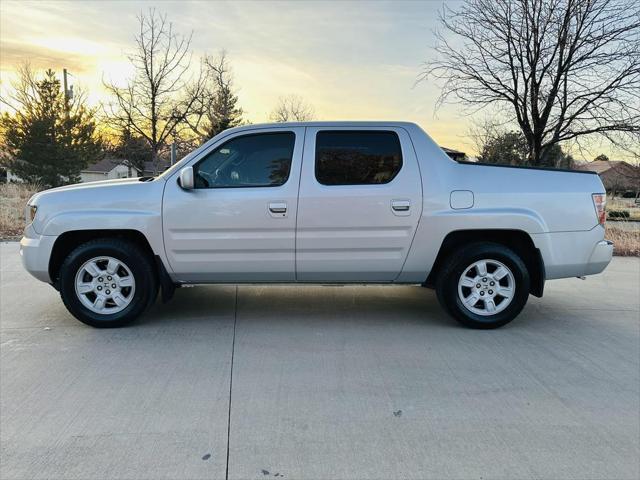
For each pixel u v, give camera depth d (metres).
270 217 4.54
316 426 3.00
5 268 7.43
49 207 4.58
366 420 3.07
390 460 2.66
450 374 3.76
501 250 4.65
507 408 3.24
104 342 4.35
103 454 2.69
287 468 2.59
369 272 4.72
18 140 27.47
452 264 4.67
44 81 27.52
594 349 4.31
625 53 10.37
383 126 4.66
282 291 6.20
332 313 5.28
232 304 5.58
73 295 4.61
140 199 4.55
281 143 4.64
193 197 4.53
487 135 14.03
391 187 4.57
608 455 2.72
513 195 4.62
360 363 3.94
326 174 4.60
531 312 5.46
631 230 11.05
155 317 5.08
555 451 2.75
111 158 31.20
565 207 4.66
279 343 4.36
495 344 4.41
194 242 4.58
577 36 10.45
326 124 4.64
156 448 2.75
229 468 2.58
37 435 2.87
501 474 2.55
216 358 4.01
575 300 6.03
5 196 15.23
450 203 4.59
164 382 3.57
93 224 4.53
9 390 3.43
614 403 3.33
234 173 4.62
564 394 3.45
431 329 4.79
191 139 23.20
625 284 6.95
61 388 3.46
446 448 2.78
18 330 4.66
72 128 28.17
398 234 4.61
